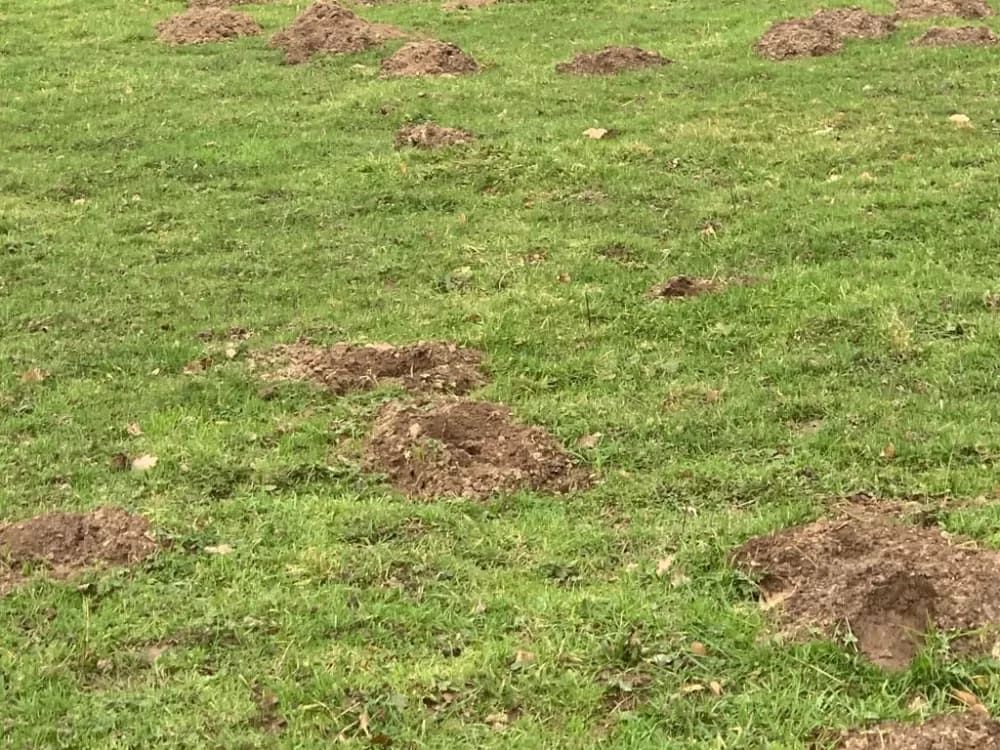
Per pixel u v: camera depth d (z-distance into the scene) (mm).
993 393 6715
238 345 8117
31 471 6383
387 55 16484
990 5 18266
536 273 9125
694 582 5082
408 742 4211
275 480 6242
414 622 4898
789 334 7723
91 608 5070
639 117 13031
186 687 4543
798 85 14023
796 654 4504
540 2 19875
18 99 14820
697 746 4109
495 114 13484
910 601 4566
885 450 6105
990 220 9445
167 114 14117
